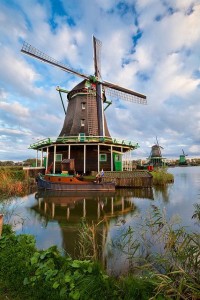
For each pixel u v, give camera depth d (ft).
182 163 307.78
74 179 64.08
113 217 33.24
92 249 20.02
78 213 36.24
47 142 84.48
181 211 36.04
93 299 10.57
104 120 100.63
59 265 13.44
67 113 104.47
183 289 10.90
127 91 102.94
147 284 11.14
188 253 13.01
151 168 127.54
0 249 16.07
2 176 55.67
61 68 89.56
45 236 24.49
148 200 48.65
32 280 12.36
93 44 98.78
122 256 18.60
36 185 73.10
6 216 32.78
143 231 23.76
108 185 62.59
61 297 10.96
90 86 97.60
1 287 12.39
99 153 88.02
